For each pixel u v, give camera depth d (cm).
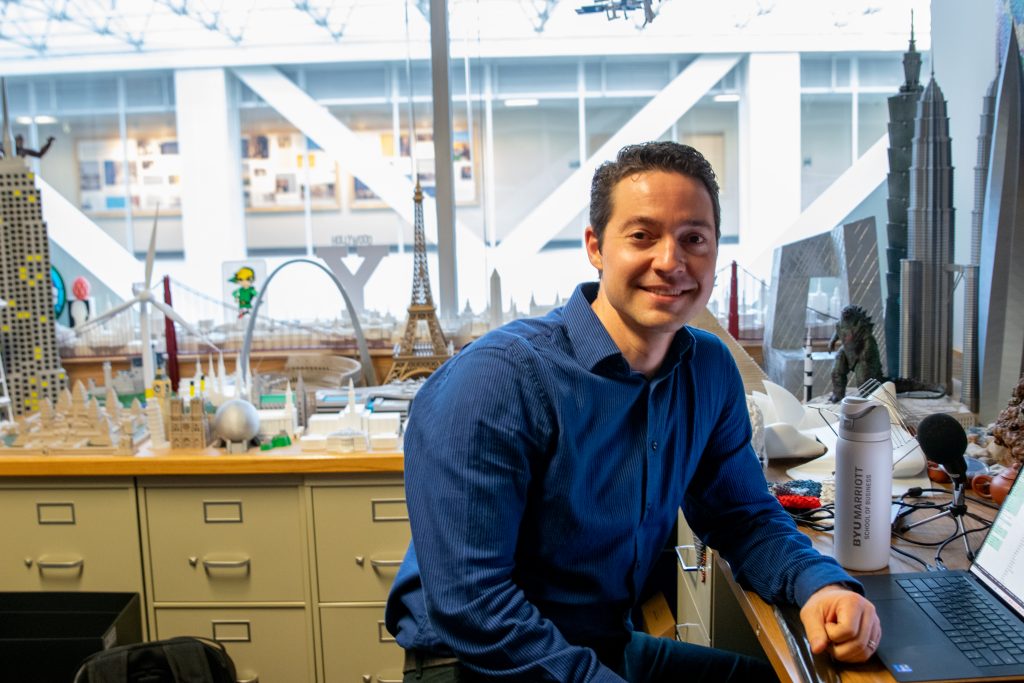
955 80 205
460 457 107
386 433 207
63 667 176
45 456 203
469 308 273
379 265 276
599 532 115
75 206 289
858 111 276
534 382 110
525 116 282
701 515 134
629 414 115
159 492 204
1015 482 113
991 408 175
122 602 200
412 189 286
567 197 284
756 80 276
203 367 267
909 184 198
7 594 200
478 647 104
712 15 272
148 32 282
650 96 282
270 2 279
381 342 269
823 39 271
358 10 279
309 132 290
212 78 285
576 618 119
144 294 241
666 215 106
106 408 222
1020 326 170
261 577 206
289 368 262
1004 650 95
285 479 202
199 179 290
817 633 99
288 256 287
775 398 173
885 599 108
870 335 187
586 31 275
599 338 112
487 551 106
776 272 232
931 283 188
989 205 175
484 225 283
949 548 124
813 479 153
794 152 279
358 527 204
